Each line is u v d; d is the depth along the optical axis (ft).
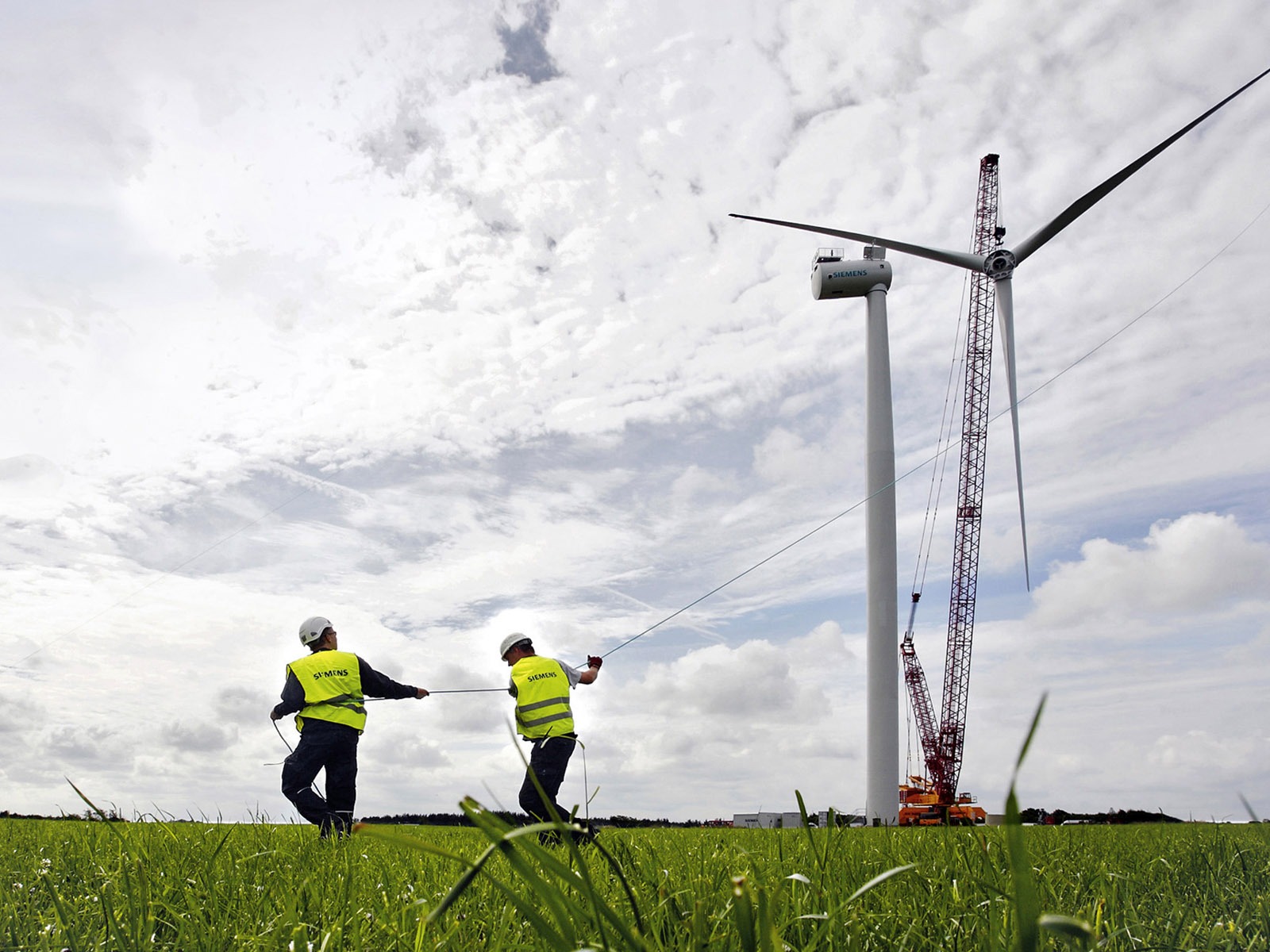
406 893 10.61
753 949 4.27
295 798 29.94
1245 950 7.02
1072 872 12.63
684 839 22.76
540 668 33.30
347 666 31.45
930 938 7.77
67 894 10.98
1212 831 20.42
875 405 137.90
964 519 220.64
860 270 144.97
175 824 20.08
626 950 5.20
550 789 31.99
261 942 7.63
